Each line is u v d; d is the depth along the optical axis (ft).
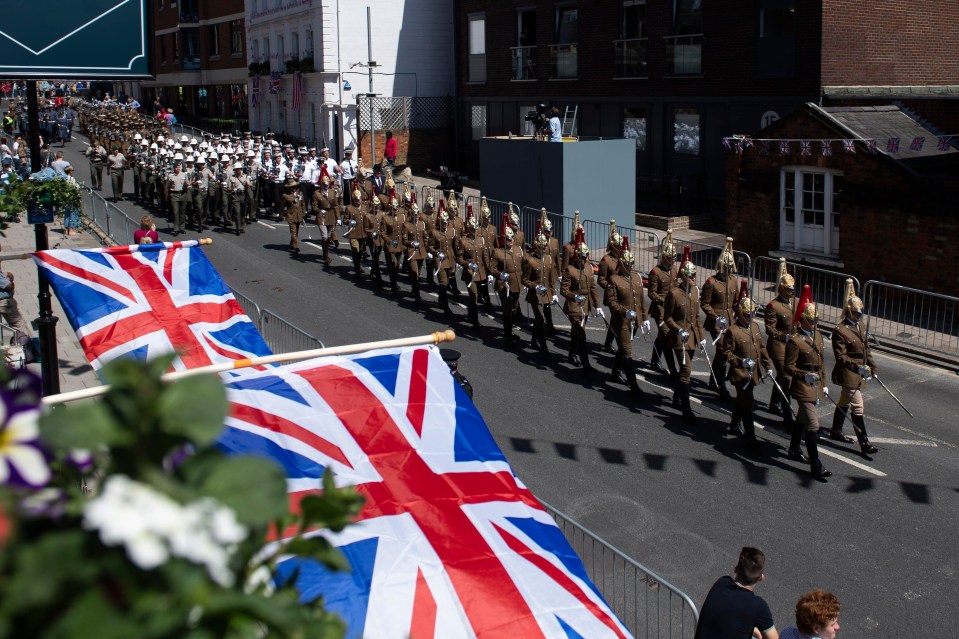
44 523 4.28
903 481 36.29
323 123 141.69
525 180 87.40
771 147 69.62
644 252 76.79
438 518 17.52
